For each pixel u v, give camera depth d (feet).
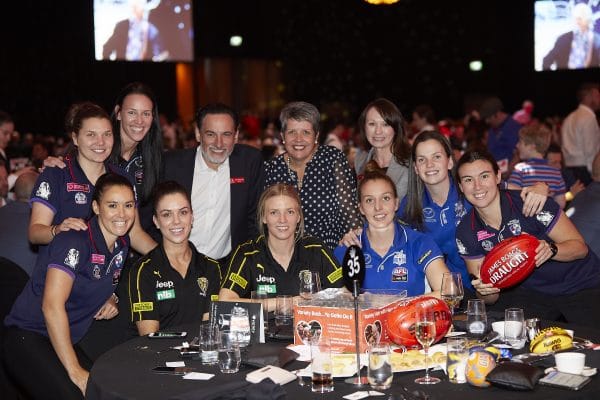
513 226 12.81
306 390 8.55
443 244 14.15
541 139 21.13
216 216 15.30
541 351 9.58
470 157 12.48
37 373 11.71
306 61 62.54
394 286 12.49
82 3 48.83
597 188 15.46
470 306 10.52
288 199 12.25
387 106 15.33
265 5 61.00
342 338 9.85
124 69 52.95
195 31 58.18
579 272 13.43
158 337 11.06
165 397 8.41
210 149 14.70
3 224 15.07
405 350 9.65
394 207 12.23
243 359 9.76
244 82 65.72
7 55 47.65
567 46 45.52
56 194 13.28
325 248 12.80
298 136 14.93
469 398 8.10
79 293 12.03
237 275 12.51
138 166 14.98
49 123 48.93
